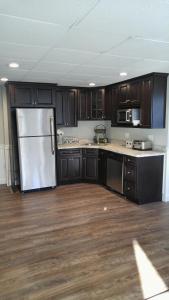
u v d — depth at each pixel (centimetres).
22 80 448
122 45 245
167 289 204
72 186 523
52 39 227
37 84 477
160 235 299
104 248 268
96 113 557
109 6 163
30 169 473
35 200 432
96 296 195
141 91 418
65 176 532
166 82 400
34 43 238
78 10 168
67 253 258
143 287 206
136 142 450
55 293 199
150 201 418
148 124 405
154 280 215
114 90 507
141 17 180
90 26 196
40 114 468
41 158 480
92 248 268
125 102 466
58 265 237
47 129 479
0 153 537
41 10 168
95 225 328
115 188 471
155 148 435
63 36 219
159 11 170
